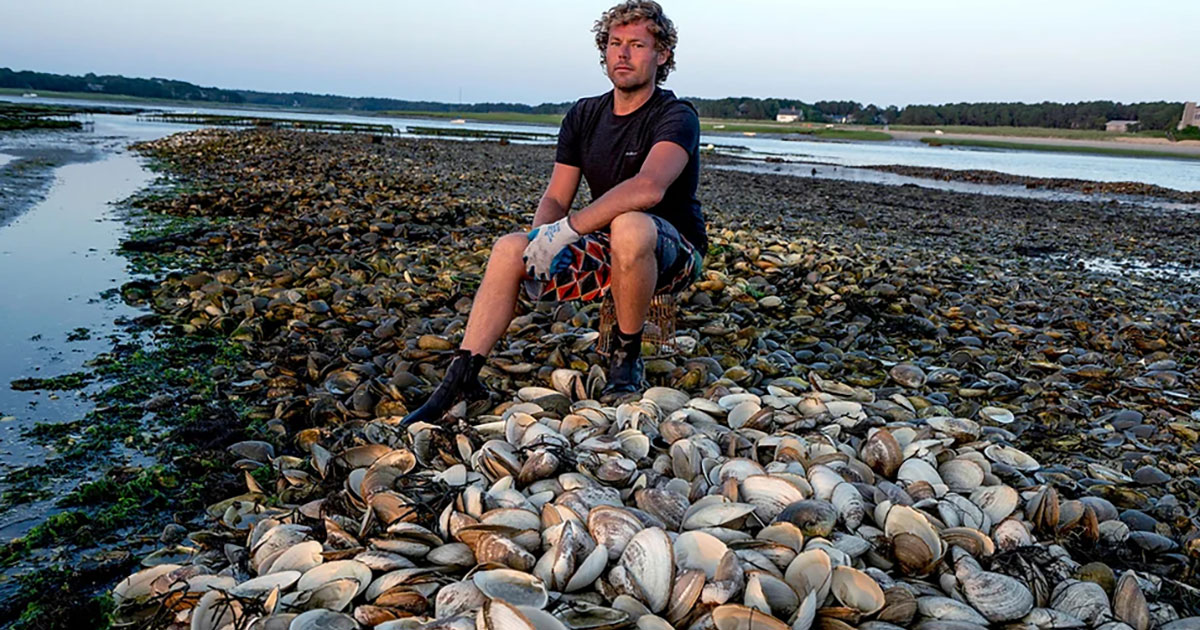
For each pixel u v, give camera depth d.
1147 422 4.47
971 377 4.97
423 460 3.02
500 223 9.94
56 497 3.17
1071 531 2.79
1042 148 82.00
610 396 3.75
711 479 2.92
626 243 3.40
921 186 28.44
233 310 5.61
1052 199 24.67
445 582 2.24
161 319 5.62
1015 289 8.33
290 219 9.26
